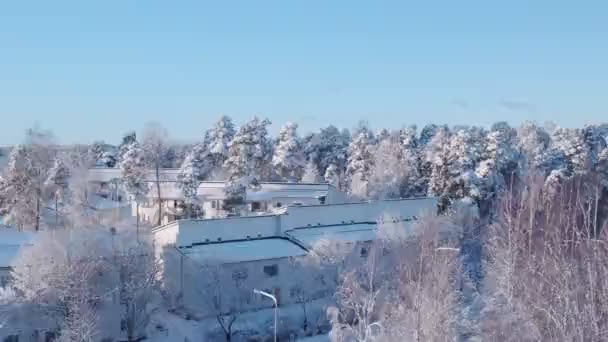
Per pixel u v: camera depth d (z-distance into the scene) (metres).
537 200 59.84
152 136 85.88
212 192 84.50
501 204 67.88
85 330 41.25
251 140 82.38
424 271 46.66
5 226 63.53
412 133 115.31
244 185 79.62
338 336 45.06
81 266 44.25
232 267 52.72
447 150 85.94
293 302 55.44
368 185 93.69
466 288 55.69
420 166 102.44
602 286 37.69
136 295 47.00
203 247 55.44
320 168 118.38
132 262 47.28
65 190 79.06
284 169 101.12
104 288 46.00
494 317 42.66
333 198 82.62
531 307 40.44
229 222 59.06
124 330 47.41
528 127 135.50
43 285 43.34
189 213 78.31
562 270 41.53
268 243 59.00
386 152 101.50
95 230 49.09
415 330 38.97
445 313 39.94
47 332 43.72
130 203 83.19
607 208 66.69
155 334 48.25
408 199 74.38
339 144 119.12
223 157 102.44
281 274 55.69
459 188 82.94
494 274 50.91
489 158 88.06
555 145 108.50
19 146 76.44
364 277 52.44
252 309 53.38
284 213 64.12
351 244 58.44
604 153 91.75
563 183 73.31
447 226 66.44
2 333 42.09
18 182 74.62
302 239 60.66
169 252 53.62
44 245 44.59
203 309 51.28
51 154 82.62
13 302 42.78
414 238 56.22
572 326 34.88
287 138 102.19
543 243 49.94
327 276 55.12
